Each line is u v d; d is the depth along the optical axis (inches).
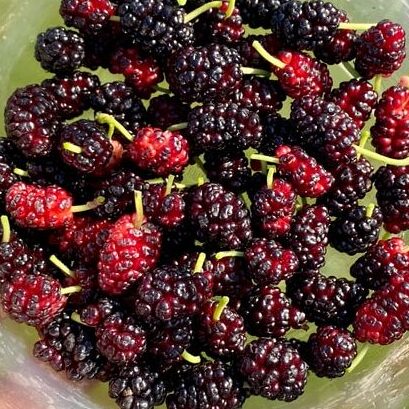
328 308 5.8
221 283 5.7
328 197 6.0
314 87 6.0
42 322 5.5
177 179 6.0
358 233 5.9
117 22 5.8
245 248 5.7
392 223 6.1
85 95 6.0
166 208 5.6
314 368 5.8
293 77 5.9
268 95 6.0
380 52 5.9
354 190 5.9
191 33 5.8
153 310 5.3
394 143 6.0
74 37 5.8
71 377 5.6
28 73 6.4
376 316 5.7
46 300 5.4
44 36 5.8
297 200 6.1
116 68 6.0
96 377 5.7
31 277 5.4
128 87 6.0
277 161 5.7
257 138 5.8
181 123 6.0
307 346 5.8
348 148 5.7
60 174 5.9
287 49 5.9
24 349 5.9
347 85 6.0
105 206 5.7
